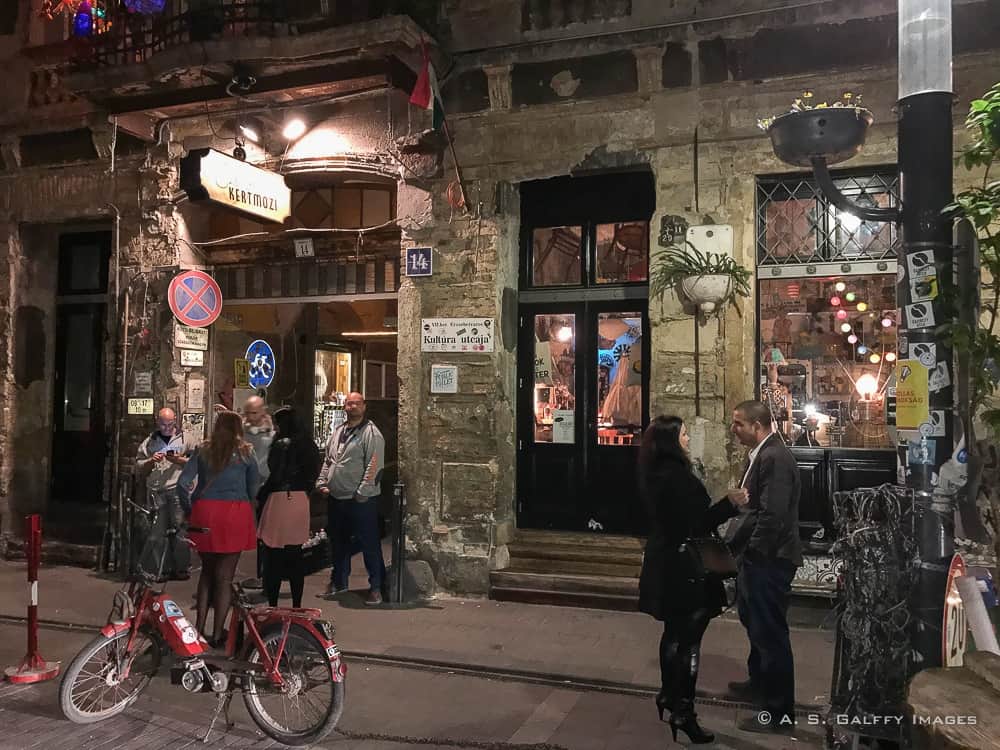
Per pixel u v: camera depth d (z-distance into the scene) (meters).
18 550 9.63
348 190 8.93
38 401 10.12
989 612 4.26
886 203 6.85
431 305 7.99
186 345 9.23
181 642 4.66
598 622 6.76
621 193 8.02
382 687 5.32
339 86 7.95
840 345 6.95
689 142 7.21
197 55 7.64
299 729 4.58
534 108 7.70
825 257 6.99
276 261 9.09
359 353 12.12
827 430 6.96
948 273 3.62
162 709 4.92
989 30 6.36
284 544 6.48
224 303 9.34
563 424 8.09
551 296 8.16
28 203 9.85
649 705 5.00
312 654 4.56
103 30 9.20
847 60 6.78
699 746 4.35
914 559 3.65
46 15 9.59
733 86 7.10
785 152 4.07
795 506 4.65
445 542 7.75
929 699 2.77
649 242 7.54
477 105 7.89
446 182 7.97
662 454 4.48
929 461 3.57
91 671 5.40
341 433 7.76
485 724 4.70
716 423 7.02
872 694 3.82
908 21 3.71
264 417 7.75
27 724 4.65
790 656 4.57
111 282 9.53
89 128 9.45
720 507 4.43
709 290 6.89
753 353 7.06
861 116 3.98
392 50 7.46
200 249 9.39
